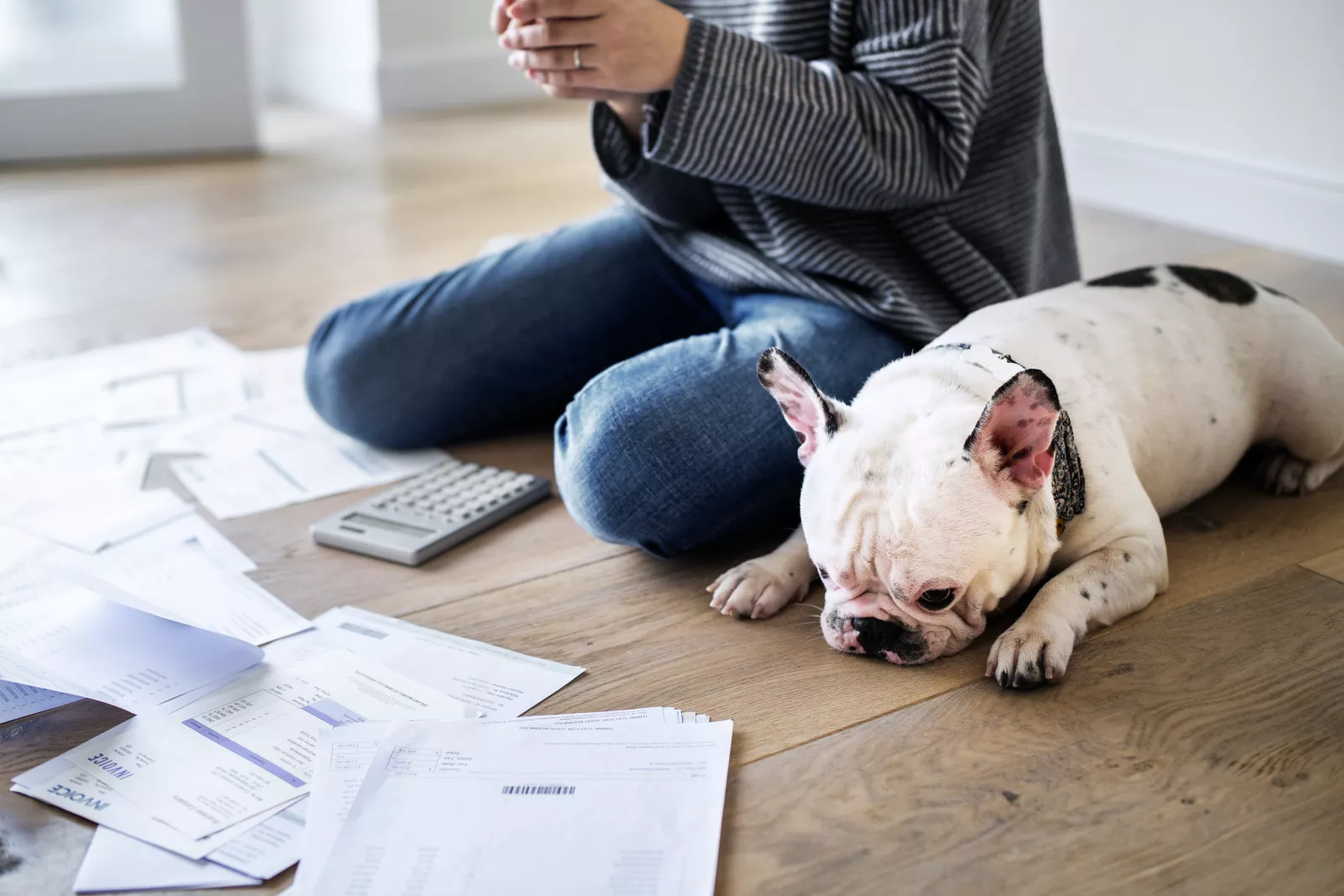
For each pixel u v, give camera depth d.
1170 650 1.21
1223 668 1.18
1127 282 1.46
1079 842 0.96
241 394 1.94
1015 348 1.28
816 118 1.38
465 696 1.18
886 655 1.16
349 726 1.11
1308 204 2.44
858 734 1.10
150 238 2.74
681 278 1.73
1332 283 2.29
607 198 2.99
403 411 1.73
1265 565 1.37
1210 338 1.42
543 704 1.17
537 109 4.07
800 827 0.99
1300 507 1.51
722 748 1.06
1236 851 0.95
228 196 3.07
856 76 1.44
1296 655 1.20
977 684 1.17
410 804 1.00
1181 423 1.36
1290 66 2.42
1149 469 1.35
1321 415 1.46
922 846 0.97
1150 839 0.96
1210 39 2.56
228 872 0.96
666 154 1.39
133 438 1.79
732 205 1.58
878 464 1.11
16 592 1.37
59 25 3.30
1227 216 2.61
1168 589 1.32
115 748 1.11
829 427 1.15
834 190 1.45
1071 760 1.06
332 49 4.12
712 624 1.30
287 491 1.65
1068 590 1.19
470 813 0.99
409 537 1.49
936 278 1.55
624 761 1.05
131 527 1.53
